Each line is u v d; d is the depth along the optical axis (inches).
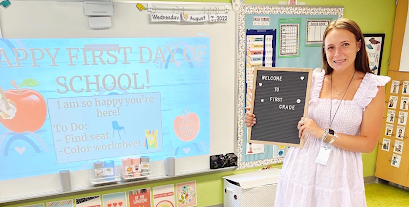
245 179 104.1
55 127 85.2
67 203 91.6
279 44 106.5
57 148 86.4
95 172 88.8
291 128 64.2
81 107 86.7
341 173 60.3
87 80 85.9
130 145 93.8
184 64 95.4
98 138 89.9
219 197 112.1
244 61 103.0
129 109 91.6
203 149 103.8
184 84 96.7
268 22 103.3
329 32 57.7
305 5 107.3
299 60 110.7
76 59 83.8
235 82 103.0
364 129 58.4
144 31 89.0
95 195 94.3
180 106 97.7
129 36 87.8
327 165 60.4
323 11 110.7
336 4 113.8
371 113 57.4
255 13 101.0
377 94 57.0
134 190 98.7
